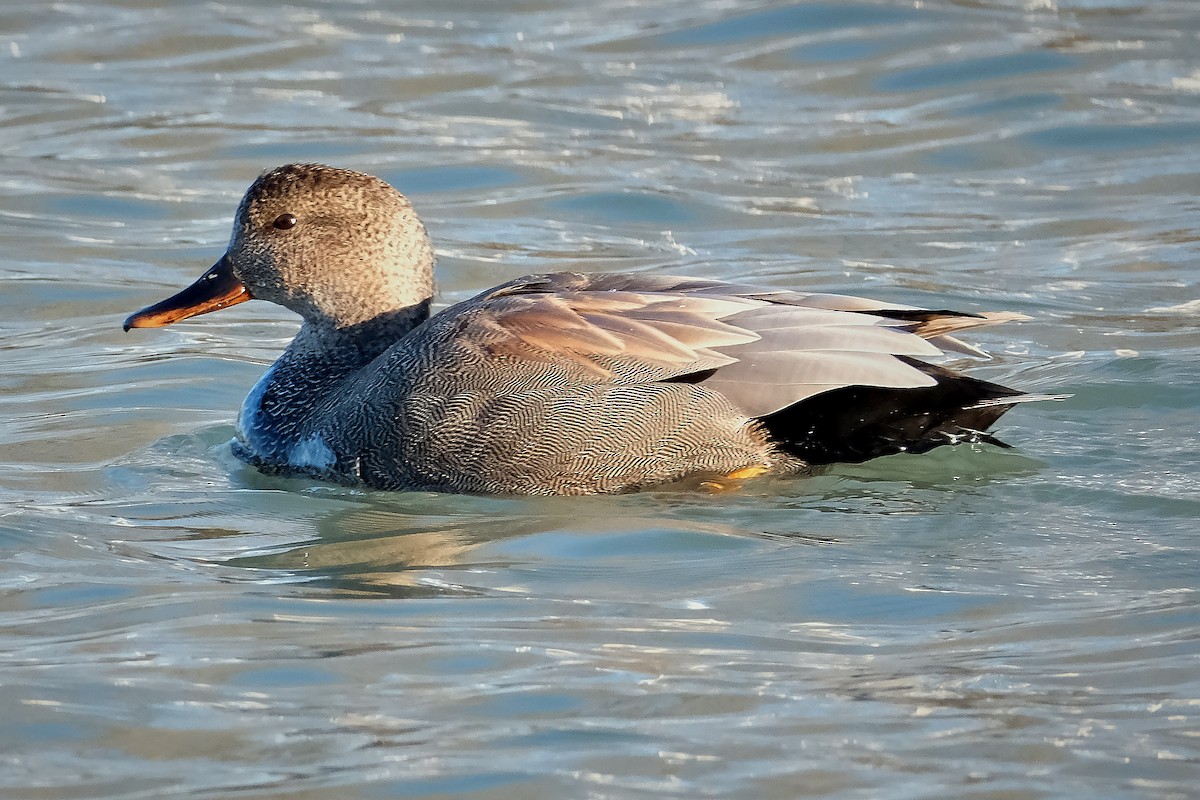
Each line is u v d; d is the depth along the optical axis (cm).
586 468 1189
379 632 971
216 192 2033
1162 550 1077
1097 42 2442
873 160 2119
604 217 1966
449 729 851
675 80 2381
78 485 1263
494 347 1210
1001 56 2395
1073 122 2186
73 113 2261
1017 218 1939
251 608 1009
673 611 1001
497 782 795
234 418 1445
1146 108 2211
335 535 1148
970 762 808
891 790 784
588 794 784
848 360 1167
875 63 2408
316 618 992
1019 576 1041
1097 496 1180
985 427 1223
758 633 965
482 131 2212
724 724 851
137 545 1130
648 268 1816
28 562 1091
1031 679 897
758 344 1191
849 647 945
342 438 1256
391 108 2278
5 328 1678
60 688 897
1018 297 1711
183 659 934
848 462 1221
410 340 1263
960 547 1092
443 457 1210
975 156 2120
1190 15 2541
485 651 942
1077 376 1452
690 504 1180
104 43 2522
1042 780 789
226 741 840
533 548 1108
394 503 1212
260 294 1371
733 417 1189
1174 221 1903
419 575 1068
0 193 2011
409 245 1355
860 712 863
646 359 1188
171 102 2295
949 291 1728
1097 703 866
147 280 1805
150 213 1972
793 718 856
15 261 1839
